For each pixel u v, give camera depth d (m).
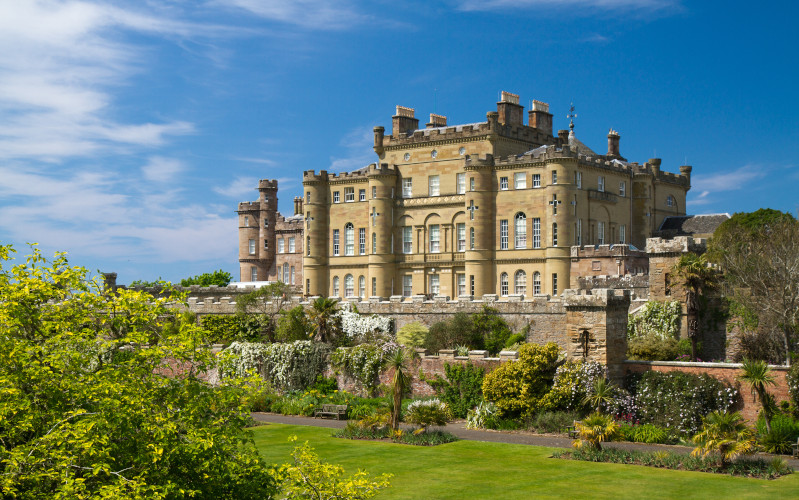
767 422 39.91
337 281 106.38
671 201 105.75
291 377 63.19
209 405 25.56
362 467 38.34
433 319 70.25
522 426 47.72
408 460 39.75
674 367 45.75
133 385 23.67
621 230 97.81
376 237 102.25
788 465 36.72
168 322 26.88
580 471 36.59
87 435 21.44
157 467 22.38
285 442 44.91
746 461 36.19
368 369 59.31
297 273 127.69
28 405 21.19
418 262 100.56
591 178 92.50
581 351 47.19
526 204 91.94
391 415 47.75
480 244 93.69
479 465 38.38
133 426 22.62
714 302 55.31
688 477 34.84
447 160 99.62
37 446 20.33
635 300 61.44
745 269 55.72
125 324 25.39
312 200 107.62
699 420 43.66
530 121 104.56
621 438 43.47
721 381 43.94
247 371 27.45
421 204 100.88
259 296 79.56
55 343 23.52
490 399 49.66
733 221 77.62
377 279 102.19
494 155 95.81
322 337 68.81
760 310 53.47
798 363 42.97
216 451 23.67
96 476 21.84
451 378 54.38
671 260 56.91
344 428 48.12
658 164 103.31
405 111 106.25
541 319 65.31
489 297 68.38
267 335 76.62
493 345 65.50
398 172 103.44
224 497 23.89
